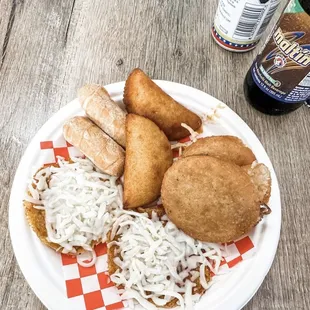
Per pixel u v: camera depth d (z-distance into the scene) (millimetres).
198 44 1054
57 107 938
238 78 1010
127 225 809
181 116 868
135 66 1012
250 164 801
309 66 783
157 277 749
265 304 760
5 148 874
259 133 938
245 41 995
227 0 920
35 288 688
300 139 939
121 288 739
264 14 912
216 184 730
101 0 1102
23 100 938
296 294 772
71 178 822
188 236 791
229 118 886
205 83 998
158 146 816
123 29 1063
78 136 813
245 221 735
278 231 761
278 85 855
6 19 1050
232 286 718
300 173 898
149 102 843
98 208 803
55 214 794
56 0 1087
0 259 761
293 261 804
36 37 1030
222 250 783
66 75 982
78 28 1053
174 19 1091
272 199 791
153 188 802
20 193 772
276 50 808
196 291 731
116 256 777
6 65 984
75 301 695
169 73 1008
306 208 861
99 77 989
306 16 728
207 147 803
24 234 732
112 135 846
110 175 843
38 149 824
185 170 749
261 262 732
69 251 756
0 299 726
